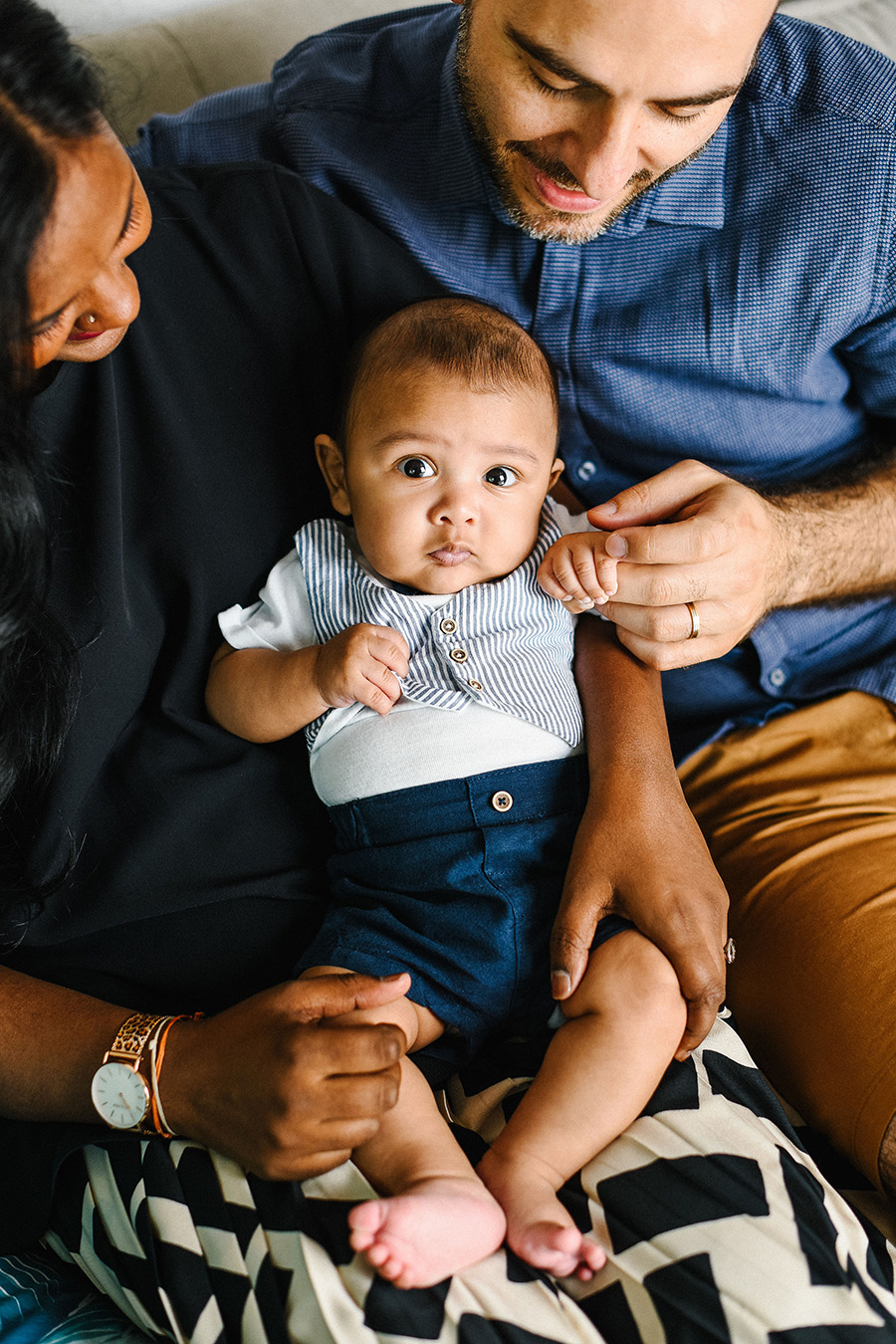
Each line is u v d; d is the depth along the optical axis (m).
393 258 1.13
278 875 0.97
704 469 1.00
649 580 0.93
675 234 1.15
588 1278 0.72
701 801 1.18
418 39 1.23
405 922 0.91
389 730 0.95
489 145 1.03
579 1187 0.78
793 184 1.12
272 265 1.05
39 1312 0.85
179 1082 0.77
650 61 0.84
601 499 1.27
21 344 0.68
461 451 0.95
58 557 0.88
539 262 1.19
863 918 0.99
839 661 1.26
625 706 1.00
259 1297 0.72
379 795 0.94
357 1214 0.69
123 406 0.95
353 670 0.89
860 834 1.08
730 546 0.95
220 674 0.98
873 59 1.12
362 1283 0.70
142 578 0.96
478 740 0.94
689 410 1.20
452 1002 0.87
